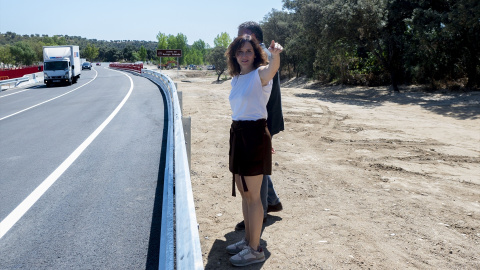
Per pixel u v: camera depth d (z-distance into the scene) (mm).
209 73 119625
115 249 3643
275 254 3625
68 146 8297
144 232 4008
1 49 128625
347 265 3416
